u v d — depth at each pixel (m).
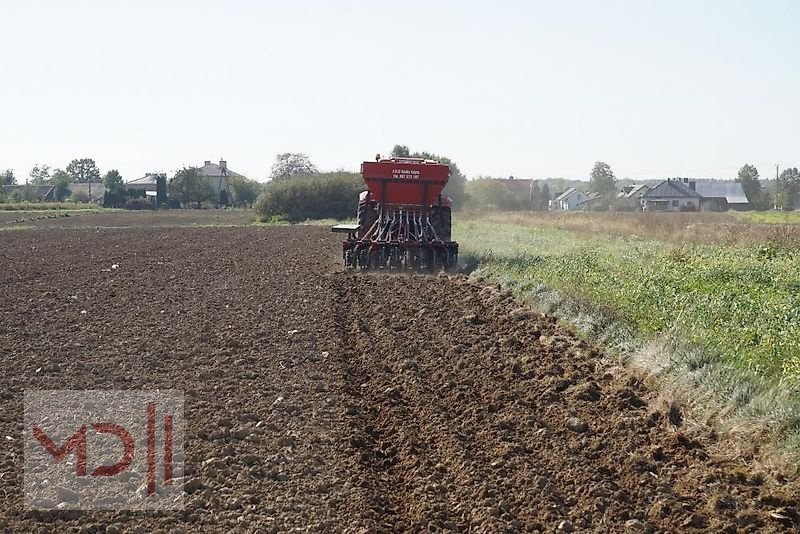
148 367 21.22
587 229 68.00
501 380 19.84
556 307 27.03
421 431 16.67
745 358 17.81
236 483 14.05
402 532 12.58
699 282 27.23
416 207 42.09
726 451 15.09
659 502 12.94
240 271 40.50
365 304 30.50
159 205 180.88
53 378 20.17
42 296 32.31
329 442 15.95
